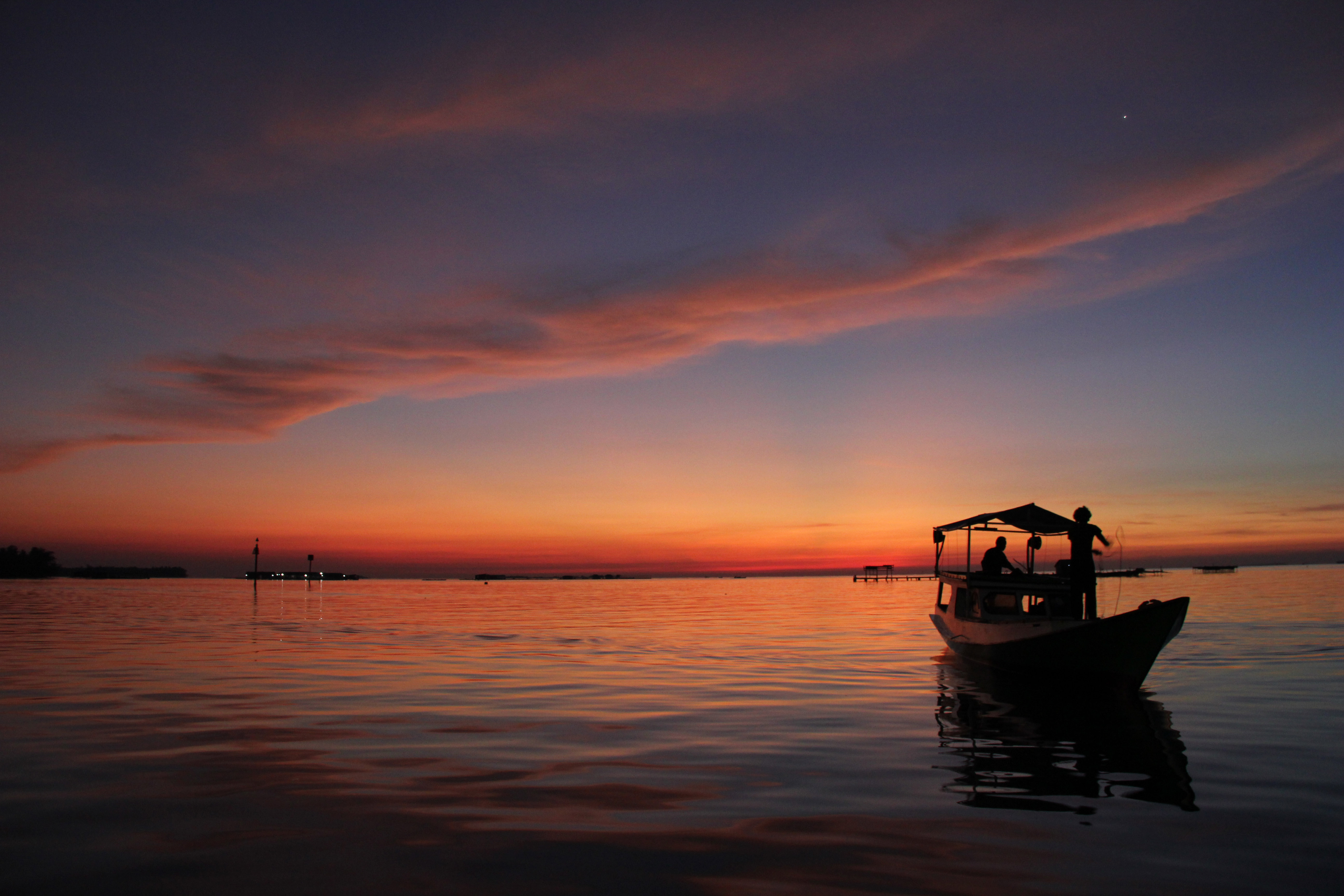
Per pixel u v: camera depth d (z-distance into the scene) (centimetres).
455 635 2753
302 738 1080
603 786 848
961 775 898
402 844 668
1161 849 664
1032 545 1892
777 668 1845
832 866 623
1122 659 1460
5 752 991
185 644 2398
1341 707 1323
